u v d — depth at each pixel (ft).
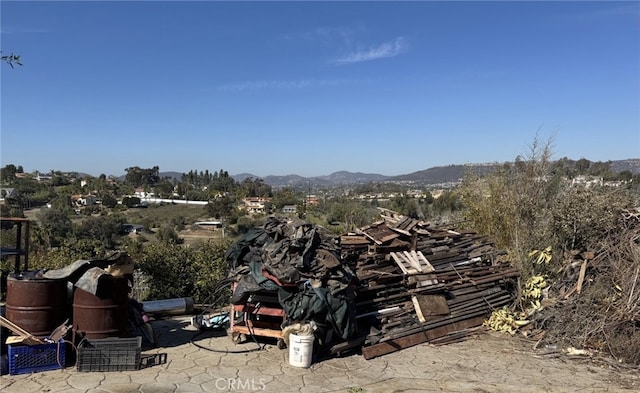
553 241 29.07
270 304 21.12
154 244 32.42
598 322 22.04
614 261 24.95
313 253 20.65
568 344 22.16
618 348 20.83
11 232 42.57
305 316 19.15
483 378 18.42
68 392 15.08
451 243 29.81
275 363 18.89
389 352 21.03
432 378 18.19
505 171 36.47
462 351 21.70
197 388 16.02
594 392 17.33
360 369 18.81
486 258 29.78
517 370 19.43
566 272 26.96
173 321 24.85
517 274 27.76
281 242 21.01
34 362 16.80
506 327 24.52
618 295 22.56
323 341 19.97
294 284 19.53
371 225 28.53
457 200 44.98
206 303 28.68
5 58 18.24
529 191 33.12
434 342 22.61
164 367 17.90
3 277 26.61
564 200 30.09
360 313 22.75
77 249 30.76
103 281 17.97
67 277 17.90
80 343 17.08
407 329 22.58
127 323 19.45
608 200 28.14
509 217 33.24
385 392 16.56
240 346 20.80
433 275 25.82
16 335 17.01
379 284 24.17
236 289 20.20
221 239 35.91
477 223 36.88
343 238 26.30
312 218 62.34
